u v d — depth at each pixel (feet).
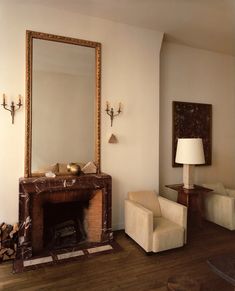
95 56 10.78
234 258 5.90
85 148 10.64
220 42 13.62
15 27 9.39
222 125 15.64
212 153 15.30
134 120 11.73
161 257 8.91
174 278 6.38
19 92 9.45
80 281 7.38
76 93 10.46
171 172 13.92
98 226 10.17
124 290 6.97
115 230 11.39
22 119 9.50
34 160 9.65
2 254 8.50
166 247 9.12
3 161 9.26
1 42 9.19
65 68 10.27
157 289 7.02
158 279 7.52
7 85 9.27
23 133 9.52
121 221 11.53
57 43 10.11
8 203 9.35
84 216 10.85
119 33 11.29
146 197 11.09
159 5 9.70
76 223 10.95
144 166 11.98
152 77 12.10
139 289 7.02
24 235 8.66
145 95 11.94
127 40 11.48
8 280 7.41
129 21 11.12
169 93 13.80
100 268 8.12
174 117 13.84
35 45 9.71
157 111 12.25
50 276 7.64
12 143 9.37
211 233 11.30
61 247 9.65
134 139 11.74
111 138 11.03
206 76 14.97
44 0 9.38
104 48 11.00
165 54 13.61
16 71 9.40
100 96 10.89
